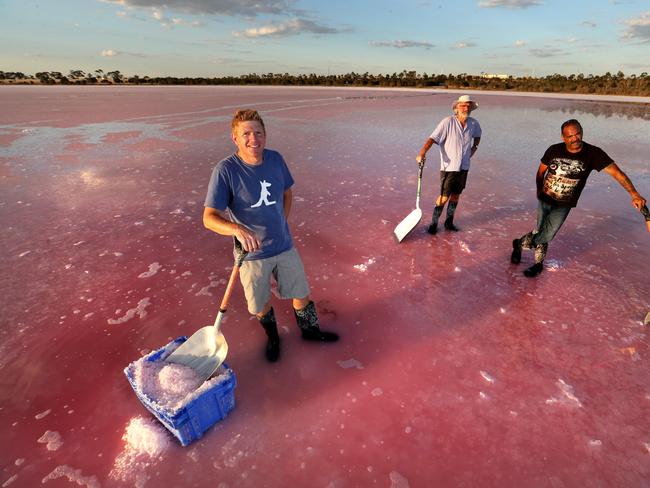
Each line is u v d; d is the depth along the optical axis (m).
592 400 2.62
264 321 2.93
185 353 2.48
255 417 2.48
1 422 2.46
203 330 2.48
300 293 2.88
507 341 3.19
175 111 21.05
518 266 4.40
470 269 4.34
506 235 5.23
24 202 6.43
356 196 6.83
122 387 2.73
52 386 2.74
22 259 4.52
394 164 9.19
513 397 2.65
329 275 4.23
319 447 2.30
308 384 2.76
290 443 2.32
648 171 8.28
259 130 2.30
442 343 3.18
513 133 13.81
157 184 7.48
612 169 3.44
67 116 18.34
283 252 2.72
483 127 15.38
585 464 2.20
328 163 9.27
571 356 3.02
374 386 2.74
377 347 3.13
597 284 4.00
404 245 4.95
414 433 2.39
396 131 14.24
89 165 8.95
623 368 2.89
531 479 2.12
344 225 5.57
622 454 2.25
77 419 2.48
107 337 3.24
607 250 4.72
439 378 2.81
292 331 3.32
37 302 3.71
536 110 22.98
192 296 3.81
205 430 2.37
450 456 2.25
